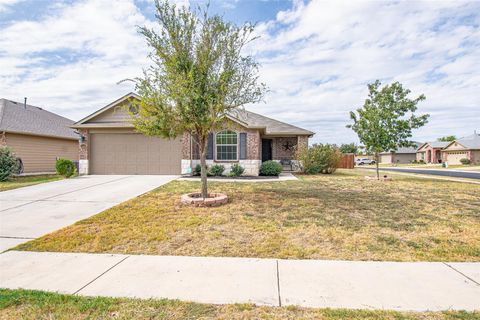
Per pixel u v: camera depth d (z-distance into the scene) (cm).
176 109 720
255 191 979
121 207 733
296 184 1180
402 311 274
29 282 344
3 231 554
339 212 682
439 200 837
